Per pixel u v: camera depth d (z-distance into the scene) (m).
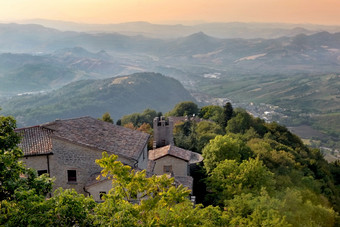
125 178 14.31
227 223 21.50
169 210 15.45
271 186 34.03
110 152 30.28
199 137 61.62
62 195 12.74
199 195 41.78
